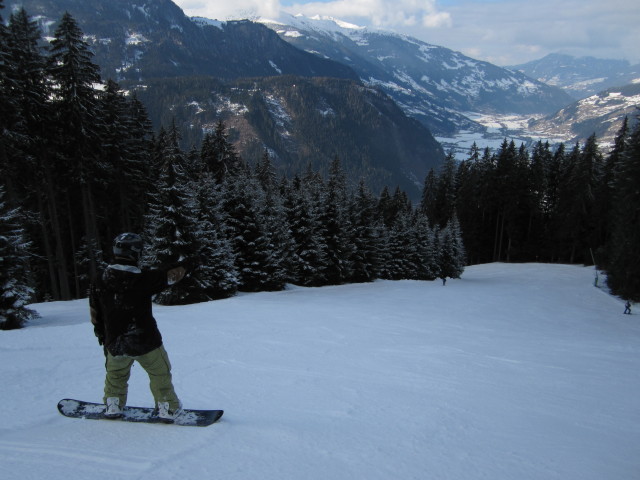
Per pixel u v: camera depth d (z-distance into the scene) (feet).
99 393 18.06
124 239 12.27
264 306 61.72
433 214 235.20
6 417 14.46
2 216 52.29
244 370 23.22
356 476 10.27
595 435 15.51
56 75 81.35
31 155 83.51
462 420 15.89
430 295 94.43
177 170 76.69
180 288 76.38
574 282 142.10
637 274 109.91
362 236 136.98
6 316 48.62
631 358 36.91
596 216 187.11
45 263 103.76
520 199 204.54
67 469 9.74
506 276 159.63
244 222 97.19
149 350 12.45
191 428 12.80
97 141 88.48
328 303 71.92
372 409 16.74
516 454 12.66
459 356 31.60
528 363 31.04
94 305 12.62
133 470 9.77
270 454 11.21
